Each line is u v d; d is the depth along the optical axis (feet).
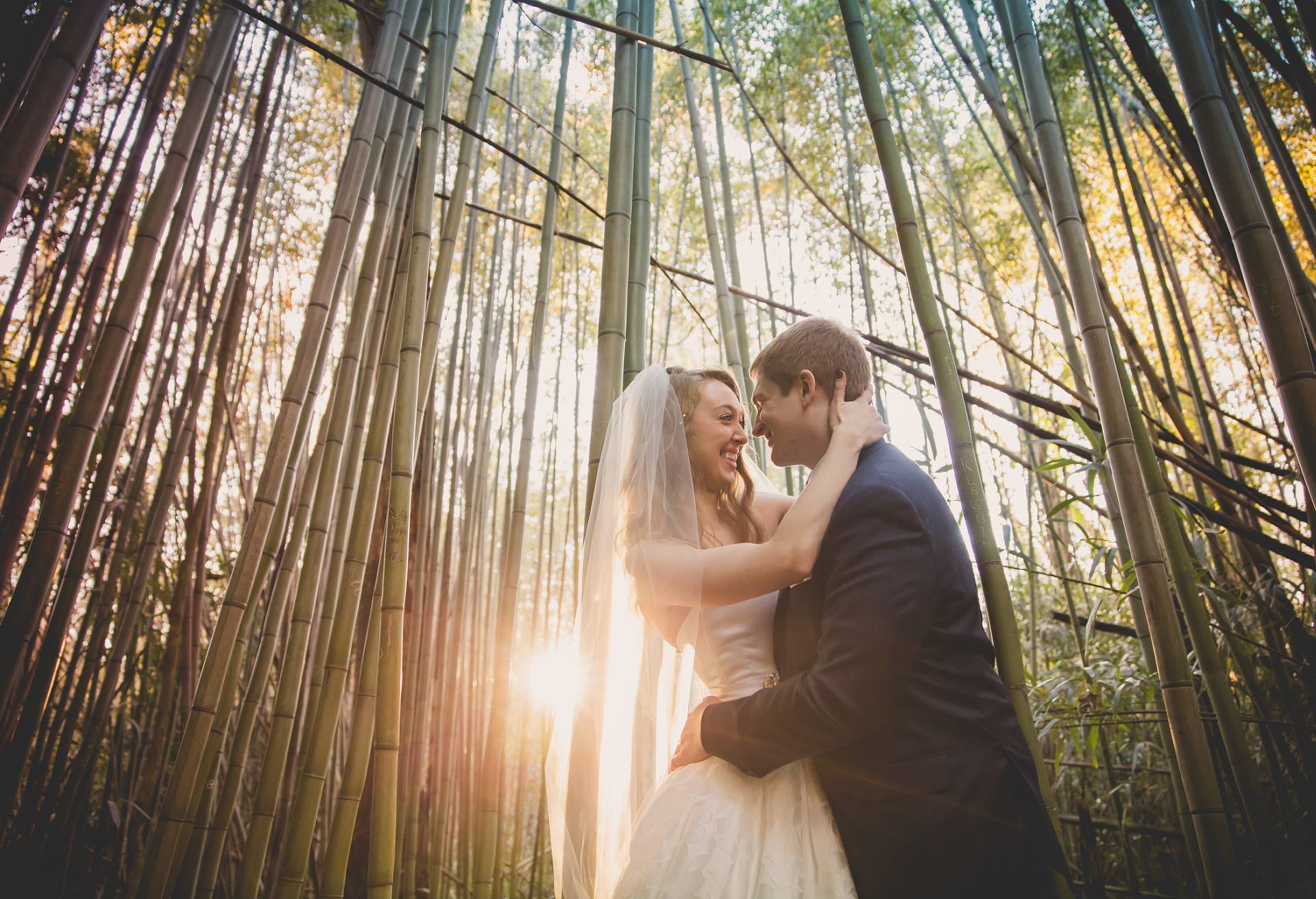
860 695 3.31
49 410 6.27
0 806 5.65
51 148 9.00
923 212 10.65
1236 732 4.74
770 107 13.92
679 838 3.52
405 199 8.16
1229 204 3.82
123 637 8.25
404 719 9.75
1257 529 7.87
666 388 4.37
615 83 5.62
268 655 7.30
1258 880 5.09
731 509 4.60
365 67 10.64
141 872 8.64
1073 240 4.83
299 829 5.24
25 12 4.39
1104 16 10.20
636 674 4.45
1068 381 12.28
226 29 6.59
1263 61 9.87
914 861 3.24
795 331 4.35
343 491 8.00
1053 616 8.49
